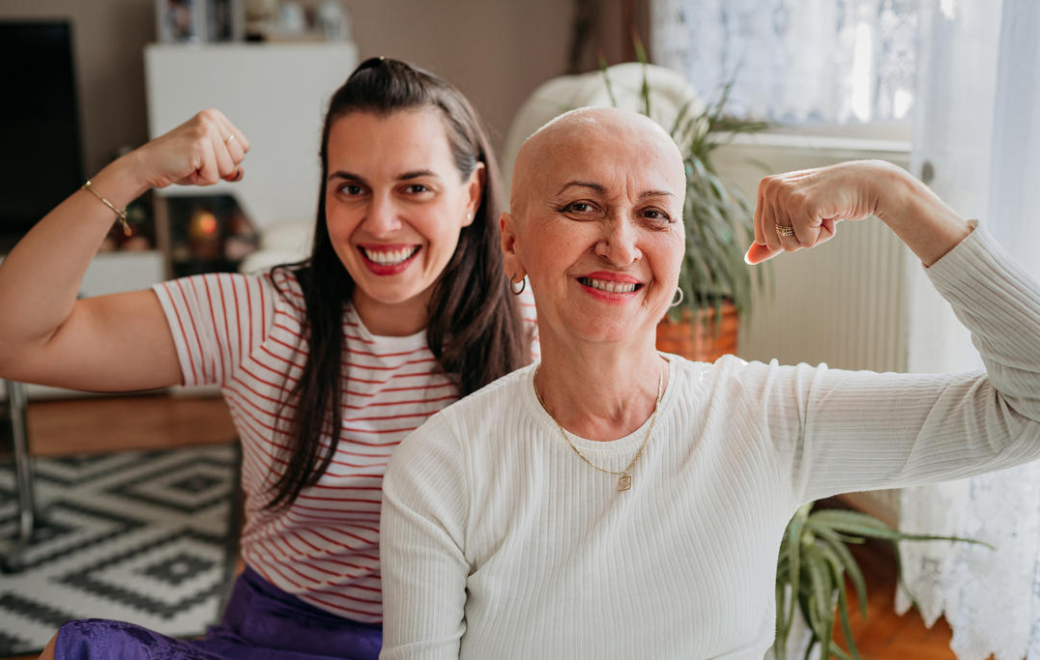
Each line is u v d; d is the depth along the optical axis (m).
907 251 2.21
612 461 1.07
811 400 1.08
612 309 1.03
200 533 3.01
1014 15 1.85
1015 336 0.94
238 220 4.70
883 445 1.05
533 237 1.04
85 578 2.71
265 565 1.51
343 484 1.43
